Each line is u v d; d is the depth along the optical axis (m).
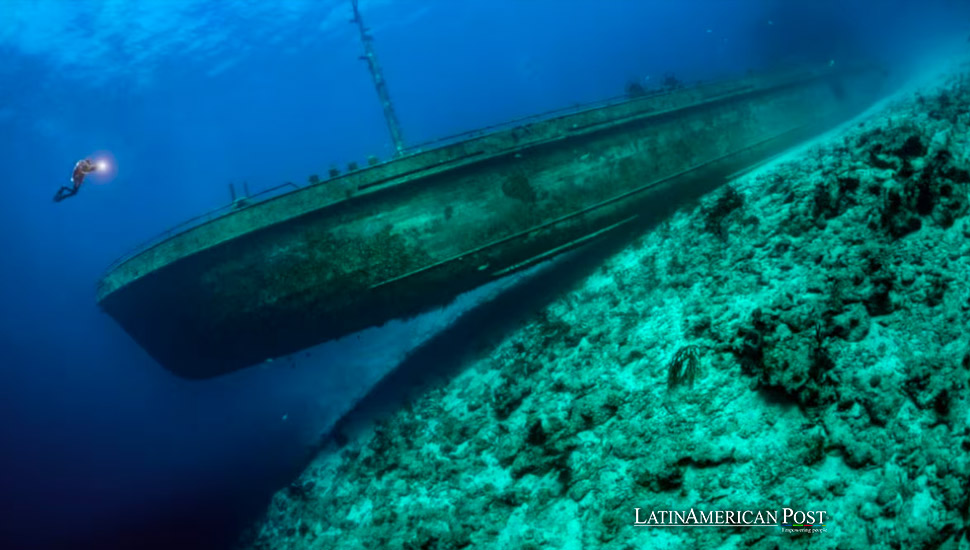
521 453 7.60
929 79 18.27
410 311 10.95
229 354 10.74
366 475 9.98
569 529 6.12
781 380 5.50
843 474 4.98
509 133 10.85
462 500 7.70
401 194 10.02
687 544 5.14
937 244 6.43
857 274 6.25
